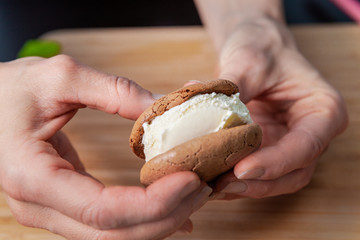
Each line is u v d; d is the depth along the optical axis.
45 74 0.27
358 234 0.29
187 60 0.44
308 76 0.32
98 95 0.26
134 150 0.26
